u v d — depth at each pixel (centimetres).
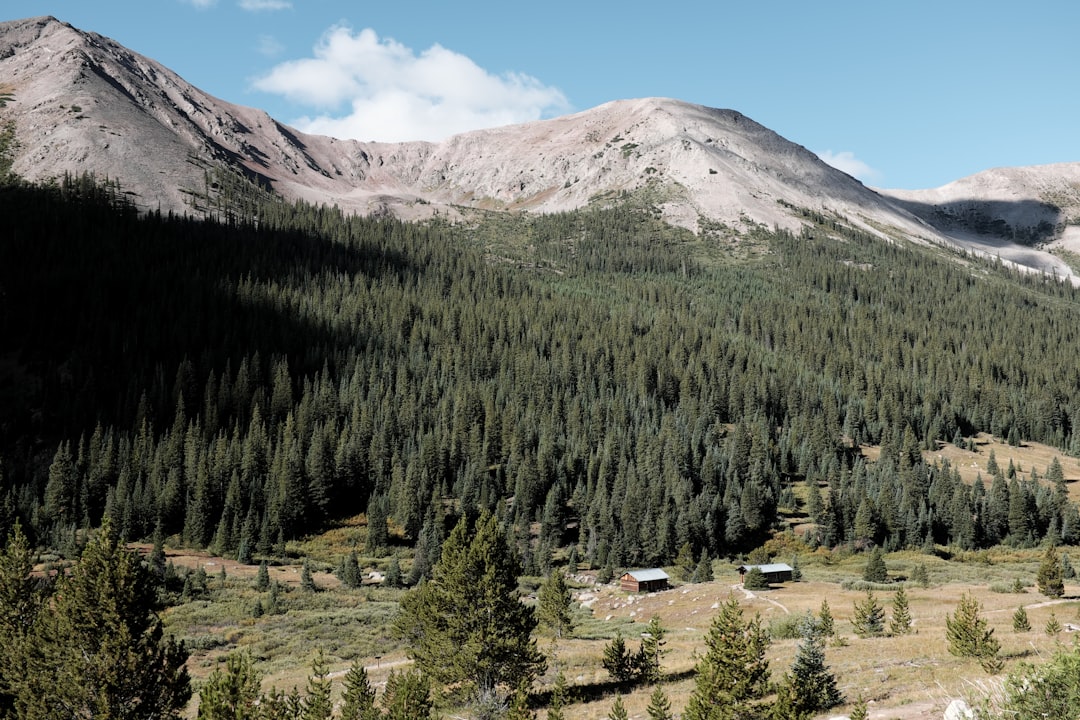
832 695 3169
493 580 4022
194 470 12769
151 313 18262
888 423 18262
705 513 12694
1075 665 1747
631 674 4659
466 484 13338
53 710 3166
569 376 18700
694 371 19338
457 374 18275
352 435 14312
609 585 10756
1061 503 13438
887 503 12900
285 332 18800
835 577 10394
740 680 2994
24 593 3728
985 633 3888
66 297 18450
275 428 15112
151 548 10994
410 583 10088
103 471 12550
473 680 4031
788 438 16825
